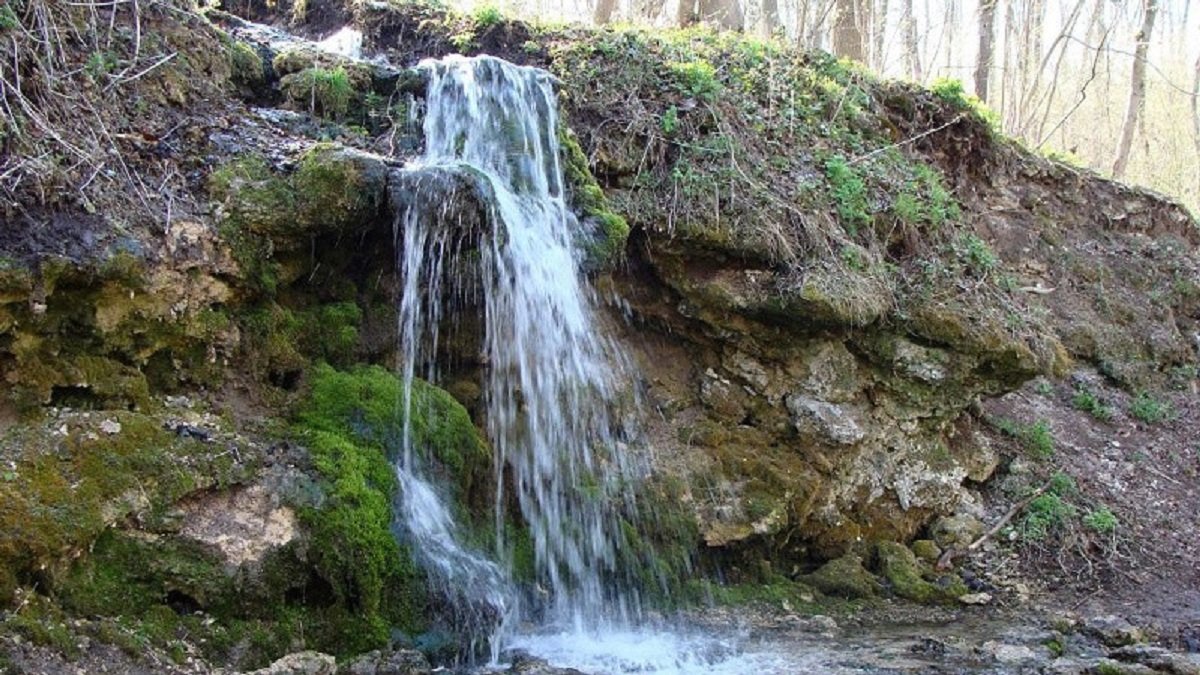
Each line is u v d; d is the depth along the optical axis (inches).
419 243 213.3
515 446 234.2
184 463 167.6
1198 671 206.8
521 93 257.4
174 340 184.1
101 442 161.2
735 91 317.7
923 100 393.7
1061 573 295.6
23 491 147.5
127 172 185.9
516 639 203.6
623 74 297.9
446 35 313.9
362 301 222.4
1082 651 227.6
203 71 226.7
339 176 202.8
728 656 206.8
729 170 283.4
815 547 277.1
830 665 203.0
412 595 181.9
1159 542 322.0
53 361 165.8
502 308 228.2
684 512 251.0
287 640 164.7
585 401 252.5
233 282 193.5
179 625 156.5
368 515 177.9
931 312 284.8
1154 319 442.6
